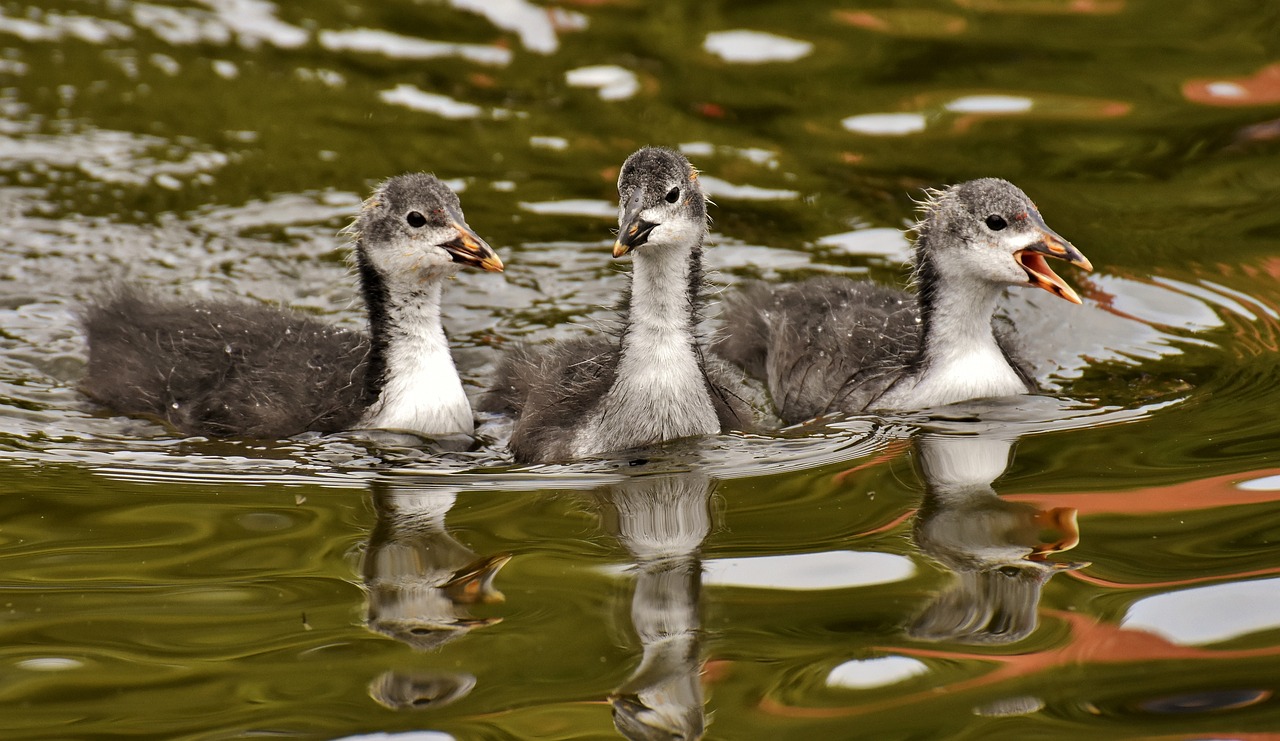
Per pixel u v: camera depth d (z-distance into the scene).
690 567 10.32
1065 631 9.31
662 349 12.98
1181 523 10.71
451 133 19.47
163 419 13.88
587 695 8.72
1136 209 17.31
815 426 13.52
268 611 9.78
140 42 22.08
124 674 9.00
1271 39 21.34
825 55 21.48
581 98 20.38
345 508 11.62
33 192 17.88
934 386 13.99
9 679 8.93
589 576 10.22
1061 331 15.34
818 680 8.84
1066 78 20.52
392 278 13.80
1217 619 9.38
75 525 11.23
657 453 12.82
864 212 17.56
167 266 16.50
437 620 9.63
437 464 12.80
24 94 20.31
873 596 9.81
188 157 18.81
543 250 16.94
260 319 14.78
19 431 13.36
